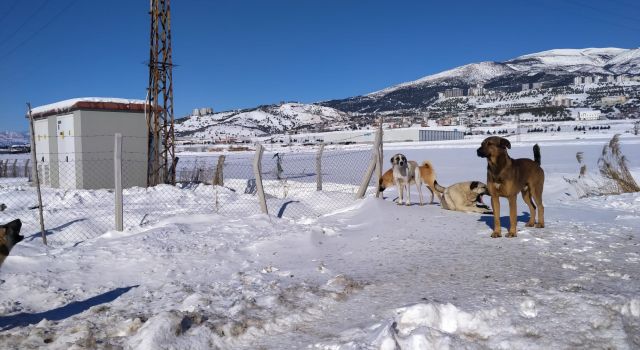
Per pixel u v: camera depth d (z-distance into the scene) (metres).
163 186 17.59
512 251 6.79
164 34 20.00
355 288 5.27
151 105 19.69
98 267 6.79
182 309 4.69
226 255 7.47
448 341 3.53
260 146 10.99
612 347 3.52
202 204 14.07
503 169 7.70
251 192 17.64
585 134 89.12
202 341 3.86
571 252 6.62
